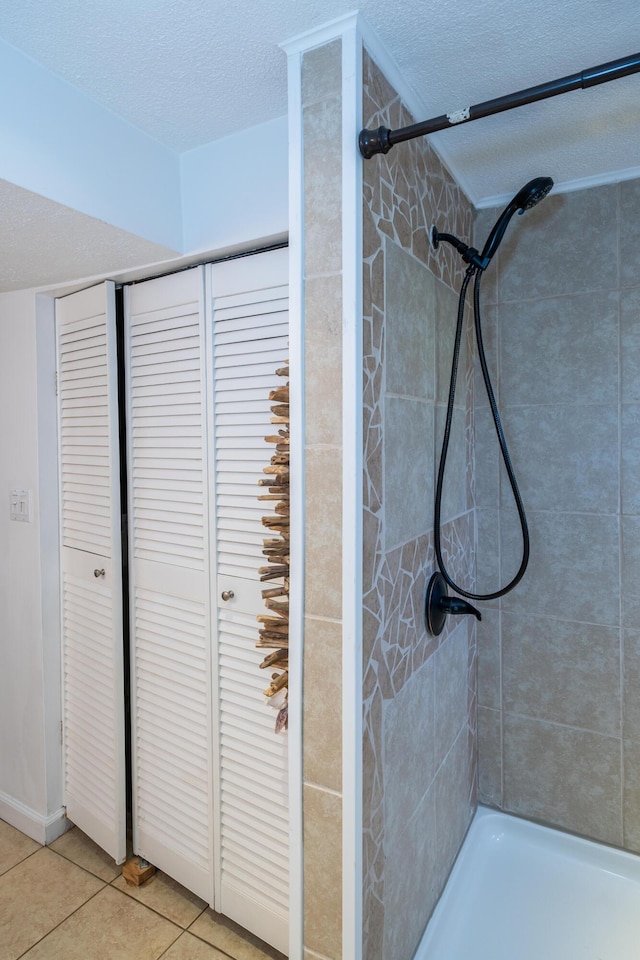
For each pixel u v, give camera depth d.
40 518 1.86
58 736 1.94
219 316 1.45
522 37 0.99
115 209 1.24
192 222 1.41
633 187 1.49
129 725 1.81
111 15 0.91
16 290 1.84
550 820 1.71
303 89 0.98
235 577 1.47
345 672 0.99
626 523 1.55
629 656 1.57
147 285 1.62
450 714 1.54
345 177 0.94
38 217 1.19
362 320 0.97
